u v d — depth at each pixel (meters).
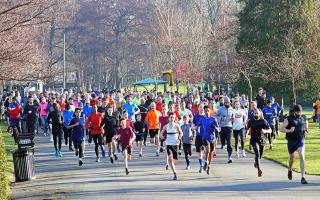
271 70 76.12
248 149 45.66
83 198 26.73
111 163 39.56
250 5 81.06
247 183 29.47
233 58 83.12
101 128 40.38
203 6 129.00
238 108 40.53
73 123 39.28
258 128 31.81
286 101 95.62
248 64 78.50
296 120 28.84
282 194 26.03
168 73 91.19
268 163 37.19
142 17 151.75
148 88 149.50
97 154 40.72
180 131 31.97
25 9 33.00
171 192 27.41
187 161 35.44
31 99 53.19
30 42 41.03
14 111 53.53
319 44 76.38
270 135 44.41
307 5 78.06
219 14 116.44
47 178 34.03
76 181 32.22
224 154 42.50
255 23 79.94
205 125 33.31
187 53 111.06
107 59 155.00
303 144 29.03
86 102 51.53
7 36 34.50
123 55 154.00
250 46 79.88
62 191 29.11
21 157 33.34
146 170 35.62
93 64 156.12
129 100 46.06
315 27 76.75
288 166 32.41
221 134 38.34
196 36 112.38
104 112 41.72
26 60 36.53
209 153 33.22
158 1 129.12
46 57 84.44
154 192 27.53
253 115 32.31
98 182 31.45
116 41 154.00
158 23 122.62
